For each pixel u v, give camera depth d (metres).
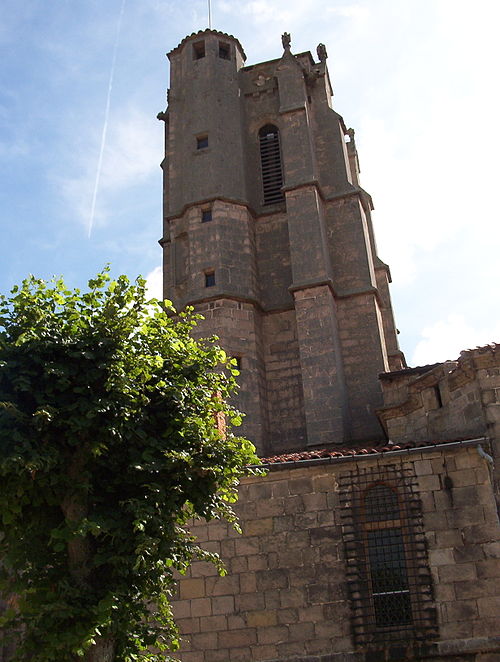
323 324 36.09
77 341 16.67
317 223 38.34
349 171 42.66
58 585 14.89
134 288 17.83
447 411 25.17
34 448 15.38
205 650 20.86
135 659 15.60
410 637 19.91
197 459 16.91
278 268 39.66
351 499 21.61
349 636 20.27
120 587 15.23
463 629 19.70
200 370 18.20
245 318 37.25
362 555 21.06
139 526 14.90
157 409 17.41
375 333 36.97
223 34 45.09
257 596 21.14
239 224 39.62
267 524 21.78
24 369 16.11
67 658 14.55
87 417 15.61
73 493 15.91
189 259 38.94
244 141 42.72
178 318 38.25
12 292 17.42
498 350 23.23
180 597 21.45
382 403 35.53
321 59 45.19
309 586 20.97
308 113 42.19
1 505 15.55
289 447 35.75
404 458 21.66
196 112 42.47
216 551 21.72
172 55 46.34
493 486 21.69
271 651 20.56
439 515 20.89
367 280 38.19
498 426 22.84
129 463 16.38
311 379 35.22
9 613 15.59
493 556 20.12
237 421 18.42
